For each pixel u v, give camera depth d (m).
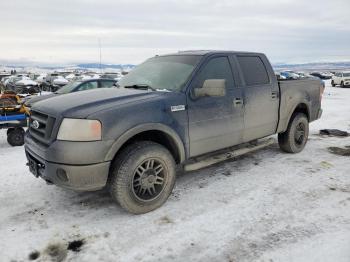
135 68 4.75
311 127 8.56
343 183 4.23
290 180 4.35
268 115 4.86
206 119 3.90
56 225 3.22
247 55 4.70
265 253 2.70
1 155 6.00
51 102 3.52
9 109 6.80
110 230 3.12
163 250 2.78
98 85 10.26
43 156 3.14
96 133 3.00
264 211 3.45
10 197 3.91
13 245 2.87
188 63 4.05
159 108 3.42
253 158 5.40
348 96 20.28
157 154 3.40
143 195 3.42
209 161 4.07
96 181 3.07
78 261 2.64
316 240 2.87
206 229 3.11
